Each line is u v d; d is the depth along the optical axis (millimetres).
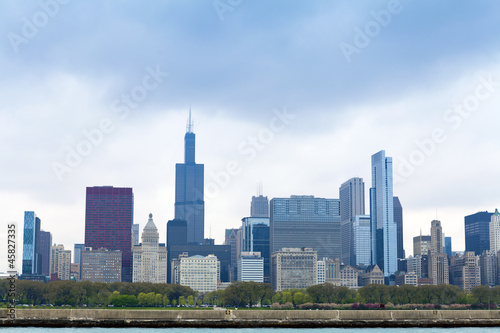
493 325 160625
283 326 155375
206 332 145250
